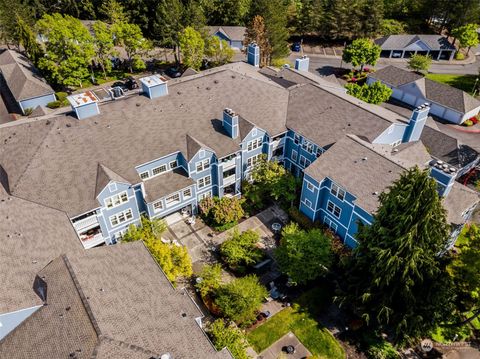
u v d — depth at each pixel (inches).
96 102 1750.7
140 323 1091.3
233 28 3796.8
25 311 1131.9
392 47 3636.8
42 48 3206.2
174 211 1897.1
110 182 1592.0
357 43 3238.2
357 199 1620.3
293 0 4237.2
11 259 1274.6
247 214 2009.1
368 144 1815.9
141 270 1282.0
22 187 1536.7
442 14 4045.3
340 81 3255.4
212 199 1971.0
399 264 1250.6
